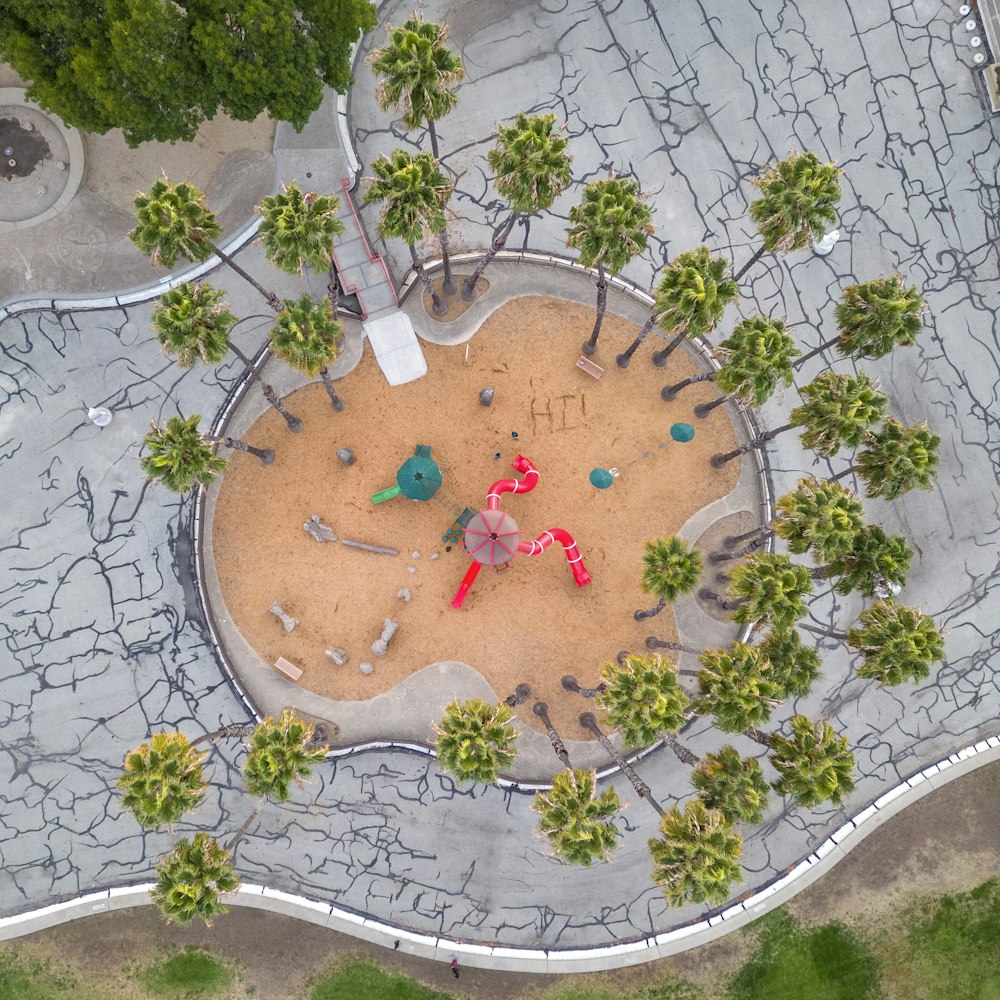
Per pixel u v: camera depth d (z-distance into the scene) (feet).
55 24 74.38
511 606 99.30
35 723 97.96
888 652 77.36
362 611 99.04
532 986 98.07
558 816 74.54
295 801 98.43
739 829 100.89
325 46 84.79
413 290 100.78
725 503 101.71
